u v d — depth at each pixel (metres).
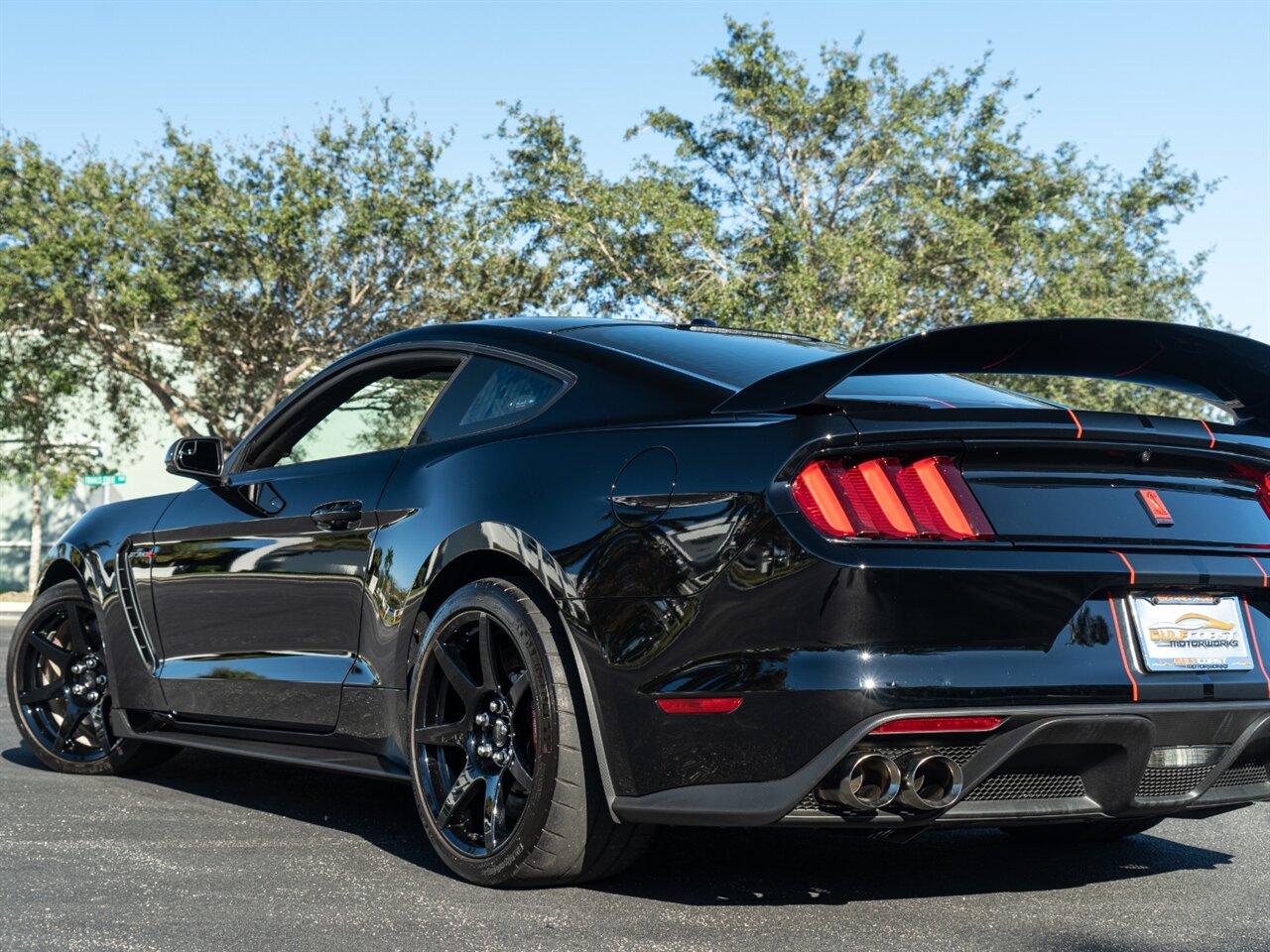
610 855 2.68
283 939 2.36
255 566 3.56
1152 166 32.38
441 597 3.04
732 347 3.09
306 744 3.42
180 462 3.73
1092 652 2.42
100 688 4.27
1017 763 2.43
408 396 3.40
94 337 24.59
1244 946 2.44
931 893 2.82
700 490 2.48
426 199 24.38
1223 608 2.61
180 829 3.39
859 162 27.28
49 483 25.89
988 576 2.35
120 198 23.05
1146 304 30.50
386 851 3.15
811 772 2.29
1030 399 3.09
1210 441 2.63
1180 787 2.59
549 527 2.71
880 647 2.28
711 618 2.41
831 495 2.34
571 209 25.08
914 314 25.72
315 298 23.58
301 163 23.58
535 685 2.66
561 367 3.02
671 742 2.47
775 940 2.40
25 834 3.29
